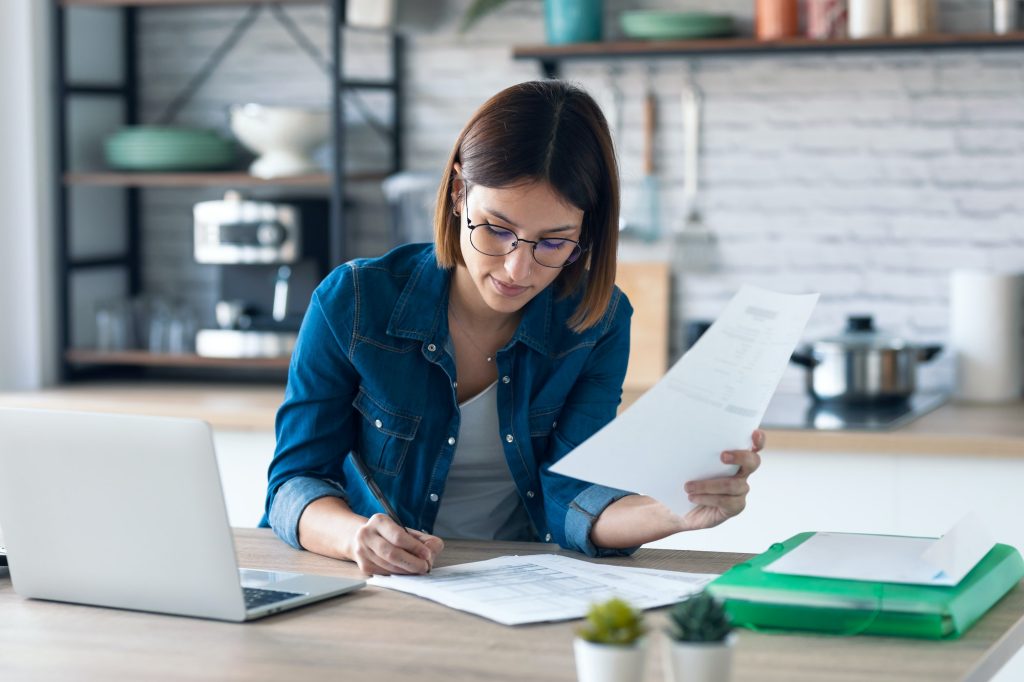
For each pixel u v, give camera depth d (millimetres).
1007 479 2840
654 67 3623
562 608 1460
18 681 1248
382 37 3791
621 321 1974
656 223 3656
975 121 3436
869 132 3498
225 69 3930
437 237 1831
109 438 1456
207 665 1291
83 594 1522
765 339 1511
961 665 1267
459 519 1966
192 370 3980
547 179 1639
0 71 3680
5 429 1514
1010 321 3334
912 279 3502
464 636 1377
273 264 3729
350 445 1935
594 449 1504
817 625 1369
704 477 1561
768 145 3564
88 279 3959
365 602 1516
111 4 3652
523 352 1905
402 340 1886
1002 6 3236
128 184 3760
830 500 2941
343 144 3488
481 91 3734
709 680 1104
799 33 3428
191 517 1431
